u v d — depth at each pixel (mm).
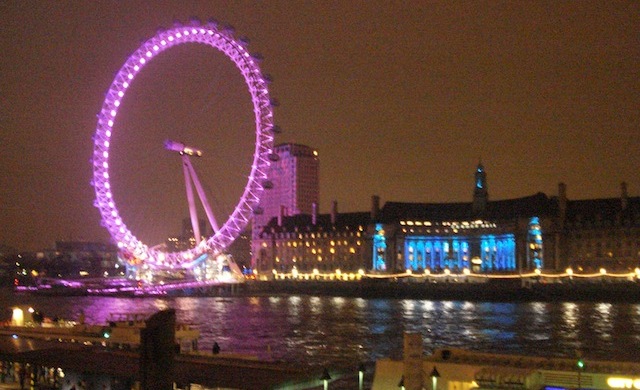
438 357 51094
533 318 185250
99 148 197750
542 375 46031
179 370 57094
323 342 131500
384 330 153500
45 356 63594
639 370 45625
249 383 53781
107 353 64438
